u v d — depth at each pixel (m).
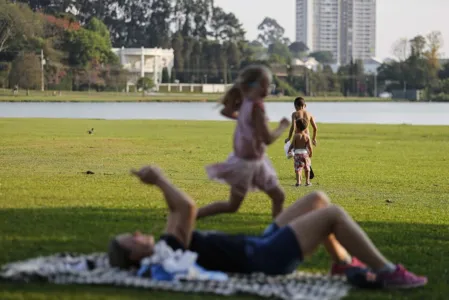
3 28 136.25
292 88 185.75
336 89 193.25
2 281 8.59
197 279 8.50
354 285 8.95
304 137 20.50
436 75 187.12
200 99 145.25
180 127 49.84
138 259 8.69
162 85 173.12
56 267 8.85
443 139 41.00
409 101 175.75
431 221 14.84
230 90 10.70
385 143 37.62
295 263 8.74
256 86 10.38
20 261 9.75
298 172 20.58
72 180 19.50
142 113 85.00
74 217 13.52
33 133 40.03
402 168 25.77
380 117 82.62
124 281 8.46
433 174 24.00
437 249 12.01
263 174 10.57
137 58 176.75
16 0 165.12
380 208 16.47
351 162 27.73
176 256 8.47
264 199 17.06
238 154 10.48
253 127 10.37
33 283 8.56
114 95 148.25
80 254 10.13
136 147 31.94
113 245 8.74
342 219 8.76
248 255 8.67
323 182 21.47
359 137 42.06
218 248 8.67
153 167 8.66
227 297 8.27
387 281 8.85
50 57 144.00
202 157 27.95
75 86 151.38
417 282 8.95
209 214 10.62
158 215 14.00
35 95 134.00
